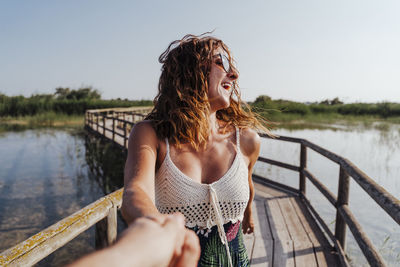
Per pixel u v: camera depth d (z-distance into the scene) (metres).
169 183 0.98
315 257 2.95
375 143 12.65
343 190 2.93
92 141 13.74
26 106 29.30
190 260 0.30
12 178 7.70
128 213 0.58
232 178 1.04
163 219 0.31
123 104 32.50
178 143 0.99
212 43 1.08
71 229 1.66
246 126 1.20
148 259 0.26
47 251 1.50
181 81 1.04
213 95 1.07
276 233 3.51
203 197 1.00
